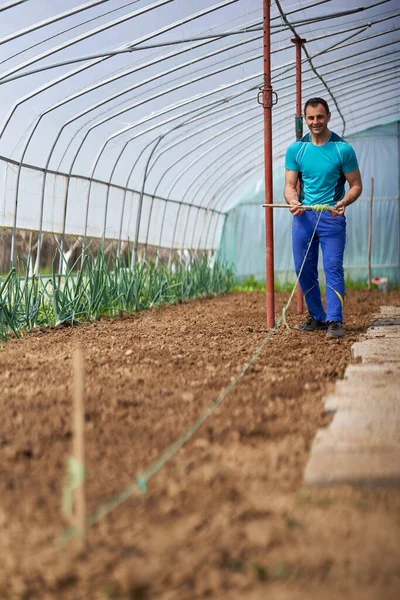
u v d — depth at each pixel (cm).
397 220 1323
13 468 262
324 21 743
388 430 288
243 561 193
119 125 839
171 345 547
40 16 560
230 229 1398
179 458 267
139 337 598
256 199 1378
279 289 1300
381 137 1327
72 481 241
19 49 602
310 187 594
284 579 184
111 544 205
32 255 796
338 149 577
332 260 581
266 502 227
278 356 487
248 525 212
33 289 711
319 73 918
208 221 1340
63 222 845
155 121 870
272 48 788
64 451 279
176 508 225
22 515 224
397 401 337
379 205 1330
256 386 385
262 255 1382
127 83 738
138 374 425
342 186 598
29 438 294
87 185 891
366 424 297
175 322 719
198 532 209
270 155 623
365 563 189
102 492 239
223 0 619
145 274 897
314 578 184
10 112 682
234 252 1393
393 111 1226
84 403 350
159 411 334
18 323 642
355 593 176
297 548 198
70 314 699
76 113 759
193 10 625
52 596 183
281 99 991
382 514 218
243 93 882
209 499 231
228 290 1238
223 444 284
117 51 650
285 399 355
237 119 998
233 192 1344
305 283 609
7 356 502
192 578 187
